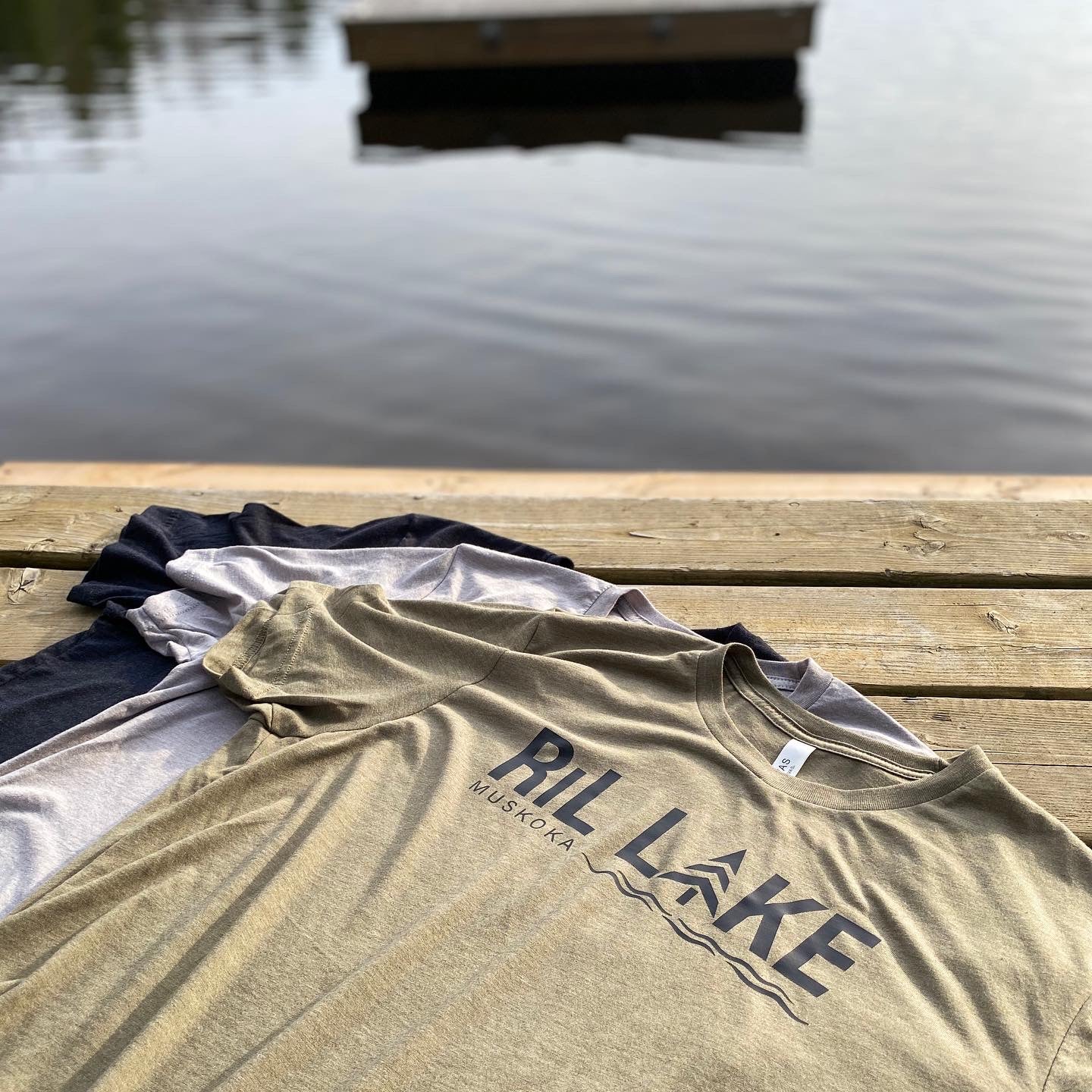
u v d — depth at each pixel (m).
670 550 2.27
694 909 1.30
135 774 1.57
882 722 1.62
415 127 12.41
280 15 20.27
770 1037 1.16
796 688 1.69
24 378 6.68
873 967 1.22
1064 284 7.32
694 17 11.29
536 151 11.34
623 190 9.88
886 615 2.07
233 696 1.64
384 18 11.56
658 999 1.20
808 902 1.30
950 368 6.34
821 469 5.43
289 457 5.76
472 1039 1.16
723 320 7.09
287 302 7.67
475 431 5.95
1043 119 11.51
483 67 12.64
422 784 1.48
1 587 2.17
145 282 8.07
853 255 8.03
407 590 1.93
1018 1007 1.17
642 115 12.54
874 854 1.36
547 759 1.51
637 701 1.59
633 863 1.36
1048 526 2.30
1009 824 1.37
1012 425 5.75
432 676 1.66
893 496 2.61
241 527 2.11
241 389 6.49
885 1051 1.13
